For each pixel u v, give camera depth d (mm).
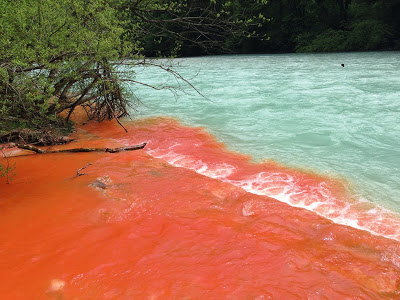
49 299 2627
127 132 8391
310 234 3605
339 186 5047
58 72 6973
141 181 5039
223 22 9461
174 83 17109
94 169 5570
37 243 3385
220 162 6172
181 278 2846
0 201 4332
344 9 42844
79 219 3881
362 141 7094
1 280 2824
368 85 13578
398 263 3111
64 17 6645
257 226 3715
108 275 2898
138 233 3590
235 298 2602
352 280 2834
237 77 18422
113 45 7250
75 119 9734
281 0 43812
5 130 6738
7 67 5199
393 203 4512
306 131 7938
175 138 7777
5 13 5668
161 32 9766
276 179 5336
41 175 5316
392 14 38375
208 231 3617
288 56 34781
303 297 2615
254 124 8750
